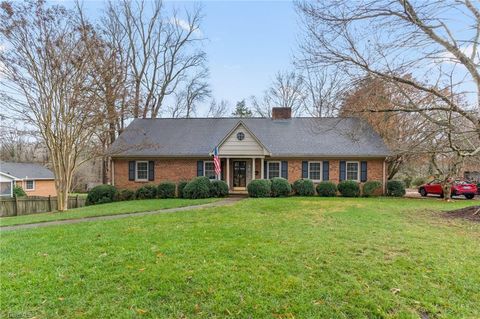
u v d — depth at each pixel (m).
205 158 18.84
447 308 3.44
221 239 6.02
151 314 3.31
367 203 12.60
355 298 3.61
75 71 13.43
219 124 21.28
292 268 4.46
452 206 12.24
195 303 3.53
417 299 3.61
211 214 9.29
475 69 8.40
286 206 11.02
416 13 8.21
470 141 9.86
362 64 9.27
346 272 4.33
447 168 16.47
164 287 3.88
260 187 16.02
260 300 3.57
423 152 11.77
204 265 4.57
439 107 8.92
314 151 18.31
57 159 14.12
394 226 7.29
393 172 20.08
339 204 11.94
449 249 5.34
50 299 3.60
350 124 19.42
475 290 3.82
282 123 21.00
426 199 16.38
